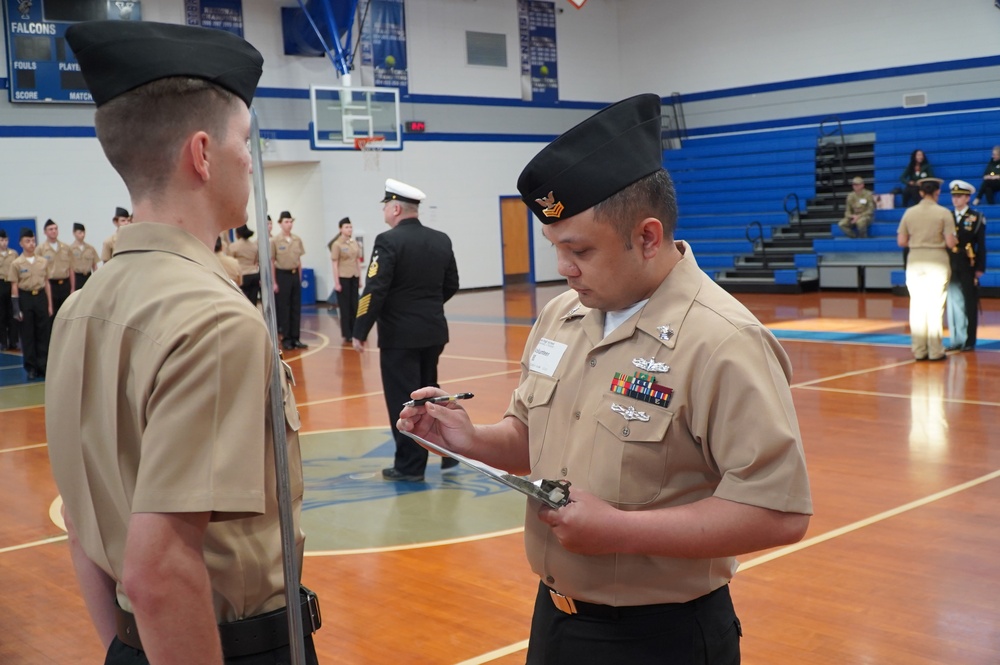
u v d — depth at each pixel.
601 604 1.65
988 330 11.23
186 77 1.34
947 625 3.42
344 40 18.41
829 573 3.95
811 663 3.16
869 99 19.09
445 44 20.05
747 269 18.14
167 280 1.29
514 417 1.94
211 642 1.24
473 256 20.80
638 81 22.47
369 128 17.66
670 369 1.58
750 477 1.50
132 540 1.21
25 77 15.32
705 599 1.67
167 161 1.35
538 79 21.48
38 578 4.28
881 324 12.19
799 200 19.23
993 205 16.38
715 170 20.50
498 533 4.69
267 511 1.42
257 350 1.27
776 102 20.31
